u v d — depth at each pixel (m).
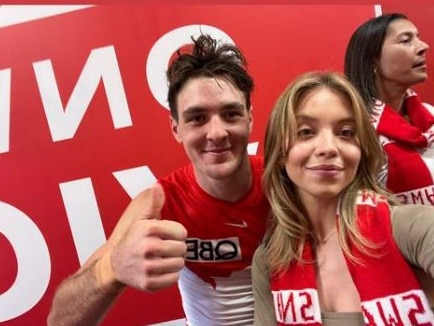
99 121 1.50
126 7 1.51
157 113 1.52
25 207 1.49
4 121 1.48
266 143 0.83
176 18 1.53
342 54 1.57
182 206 0.96
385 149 1.16
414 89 1.59
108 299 0.66
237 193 0.94
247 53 1.54
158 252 0.55
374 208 0.73
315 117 0.75
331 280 0.77
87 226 1.50
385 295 0.68
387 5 1.58
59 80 1.50
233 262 0.97
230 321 1.00
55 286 1.50
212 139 0.87
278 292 0.79
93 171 1.50
